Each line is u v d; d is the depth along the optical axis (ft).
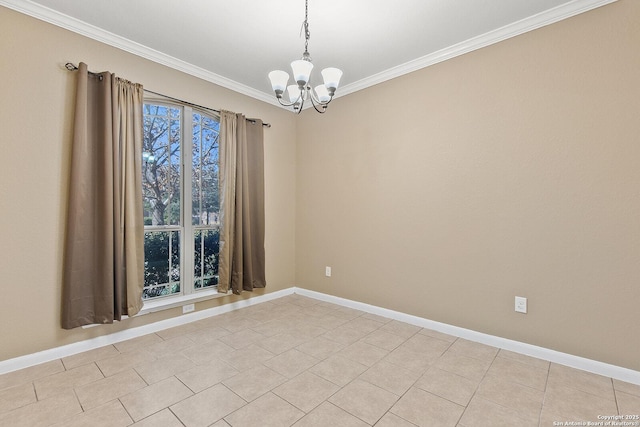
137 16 8.00
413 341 9.17
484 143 8.98
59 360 7.95
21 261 7.59
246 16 7.95
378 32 8.63
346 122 12.35
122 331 9.18
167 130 10.46
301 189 14.07
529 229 8.27
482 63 8.99
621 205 7.07
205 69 10.87
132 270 9.05
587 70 7.45
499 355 8.30
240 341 9.16
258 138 12.51
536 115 8.13
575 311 7.64
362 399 6.38
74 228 8.07
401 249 10.80
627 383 6.93
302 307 12.34
